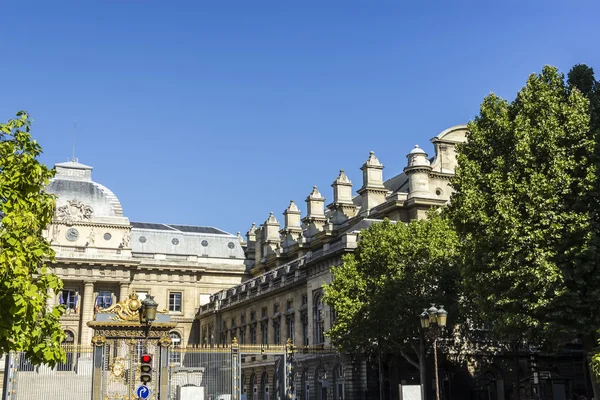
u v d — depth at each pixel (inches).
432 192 3164.4
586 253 1352.1
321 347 2620.6
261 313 3476.9
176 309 4330.7
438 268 2020.2
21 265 836.6
